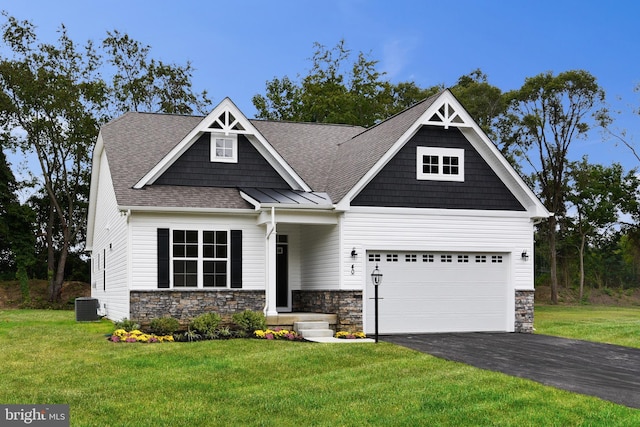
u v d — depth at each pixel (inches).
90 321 961.5
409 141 863.1
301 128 1121.4
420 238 855.1
